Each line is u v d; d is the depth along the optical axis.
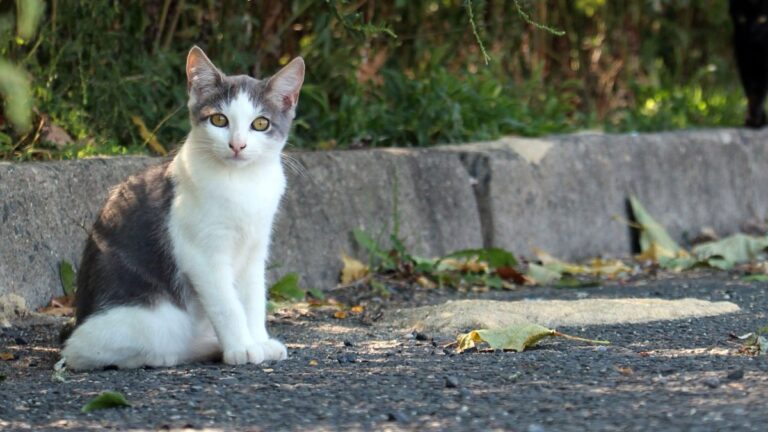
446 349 5.63
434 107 9.43
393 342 5.95
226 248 5.23
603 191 9.98
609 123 11.87
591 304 6.57
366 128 9.27
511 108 10.38
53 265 6.59
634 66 13.19
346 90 9.37
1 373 5.16
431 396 4.45
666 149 10.67
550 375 4.79
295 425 4.05
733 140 11.45
